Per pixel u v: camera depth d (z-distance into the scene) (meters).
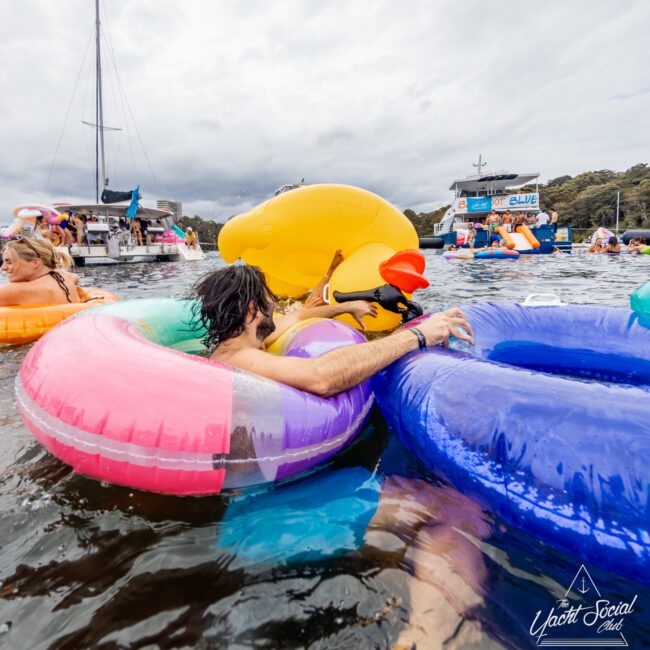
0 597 0.99
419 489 1.40
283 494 1.38
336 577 1.06
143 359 1.41
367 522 1.25
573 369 2.38
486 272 9.42
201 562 1.10
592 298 5.33
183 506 1.32
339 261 3.25
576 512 1.09
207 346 1.76
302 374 1.46
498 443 1.26
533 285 6.82
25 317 3.21
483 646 0.88
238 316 1.64
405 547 1.15
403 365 1.73
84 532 1.21
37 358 1.56
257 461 1.31
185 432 1.25
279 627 0.92
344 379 1.52
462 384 1.47
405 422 1.58
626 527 1.02
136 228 18.08
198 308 1.78
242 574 1.07
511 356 2.49
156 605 0.97
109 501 1.34
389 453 1.65
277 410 1.35
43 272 3.60
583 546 1.08
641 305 2.19
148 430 1.25
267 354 1.57
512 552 1.14
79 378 1.37
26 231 14.72
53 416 1.35
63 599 0.99
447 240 23.62
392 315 2.98
